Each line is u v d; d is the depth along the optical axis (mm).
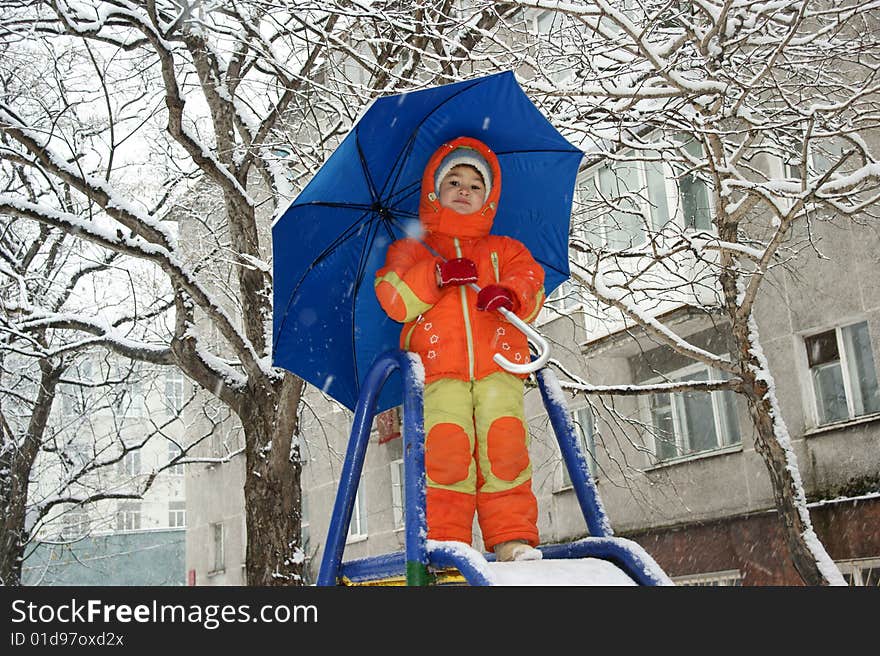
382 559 3125
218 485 23484
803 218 11656
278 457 9648
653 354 13766
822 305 11578
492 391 3248
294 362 3693
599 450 14336
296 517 9789
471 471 3166
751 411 8742
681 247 8969
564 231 3990
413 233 3738
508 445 3186
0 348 11352
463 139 3648
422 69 8992
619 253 9125
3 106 8797
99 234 8984
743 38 7434
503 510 3143
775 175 11719
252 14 9430
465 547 2697
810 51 8570
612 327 13242
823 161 11328
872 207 10828
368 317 3748
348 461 3164
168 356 10828
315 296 3684
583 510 3102
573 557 3039
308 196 3484
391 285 3375
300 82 10070
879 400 11094
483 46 10344
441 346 3264
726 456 12547
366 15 8273
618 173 13375
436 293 3328
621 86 8227
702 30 7539
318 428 19188
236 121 11156
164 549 33000
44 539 18891
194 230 13602
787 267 10734
